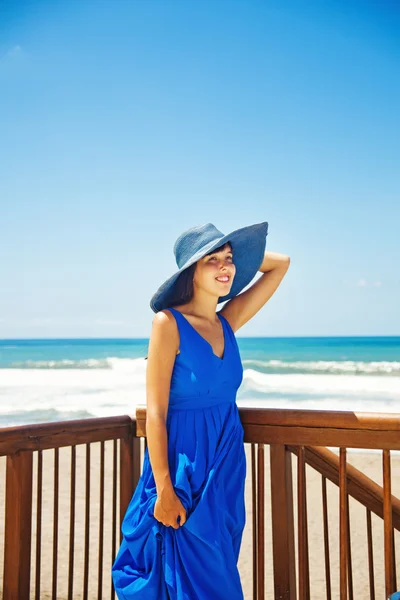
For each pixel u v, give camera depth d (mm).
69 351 43875
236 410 2523
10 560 2523
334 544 5348
